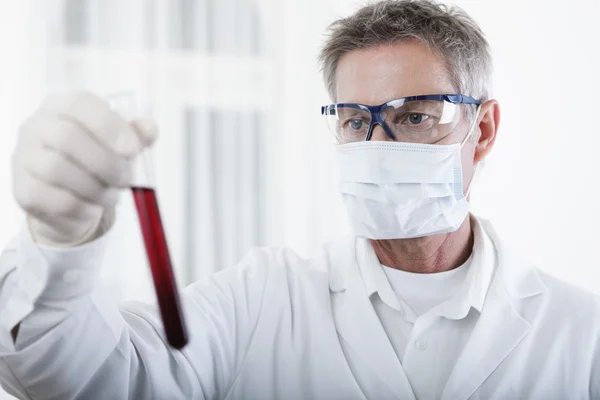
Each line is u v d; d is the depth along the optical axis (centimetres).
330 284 143
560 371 131
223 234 339
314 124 344
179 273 331
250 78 340
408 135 132
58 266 83
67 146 70
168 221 329
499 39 324
